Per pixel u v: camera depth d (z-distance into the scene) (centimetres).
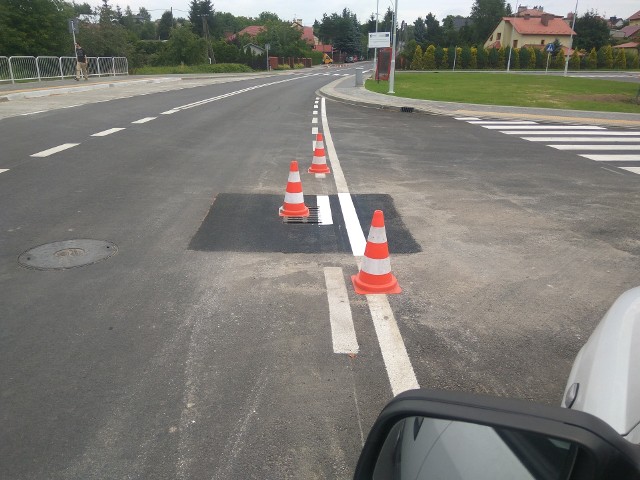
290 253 580
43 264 530
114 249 575
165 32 13638
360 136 1447
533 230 680
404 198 822
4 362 365
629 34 11806
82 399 329
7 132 1300
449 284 511
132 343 392
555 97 2744
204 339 400
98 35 5759
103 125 1466
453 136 1492
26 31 4572
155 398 331
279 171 977
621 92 3122
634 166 1107
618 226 703
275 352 385
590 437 118
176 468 276
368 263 491
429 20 13138
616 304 244
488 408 131
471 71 6488
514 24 8956
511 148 1307
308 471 277
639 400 166
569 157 1200
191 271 524
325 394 339
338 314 445
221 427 307
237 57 8325
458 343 402
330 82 4269
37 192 786
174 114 1773
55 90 2514
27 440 293
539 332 421
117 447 290
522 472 132
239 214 712
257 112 1944
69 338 396
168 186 844
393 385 349
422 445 153
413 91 3041
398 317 442
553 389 347
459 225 696
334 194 838
